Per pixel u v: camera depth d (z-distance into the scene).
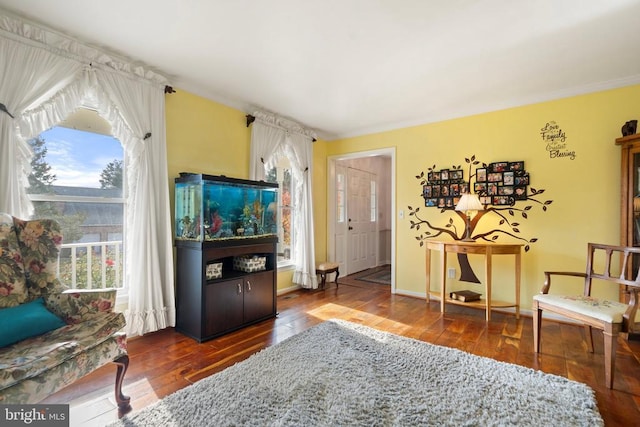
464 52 2.37
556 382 1.88
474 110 3.57
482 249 3.07
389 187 6.84
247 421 1.51
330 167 4.93
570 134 3.04
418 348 2.36
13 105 1.92
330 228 4.95
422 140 3.98
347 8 1.87
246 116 3.54
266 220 3.28
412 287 4.03
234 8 1.88
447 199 3.76
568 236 3.05
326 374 1.96
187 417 1.55
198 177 2.58
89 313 1.68
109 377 1.96
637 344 2.49
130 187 2.51
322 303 3.66
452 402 1.67
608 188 2.86
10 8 1.87
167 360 2.20
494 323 2.99
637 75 2.71
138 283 2.49
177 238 2.81
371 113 3.79
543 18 1.94
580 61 2.48
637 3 1.79
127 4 1.84
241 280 2.86
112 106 2.40
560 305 2.18
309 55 2.43
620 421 1.56
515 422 1.52
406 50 2.34
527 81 2.87
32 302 1.62
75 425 1.51
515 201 3.32
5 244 1.65
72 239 2.37
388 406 1.64
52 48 2.09
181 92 2.93
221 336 2.66
